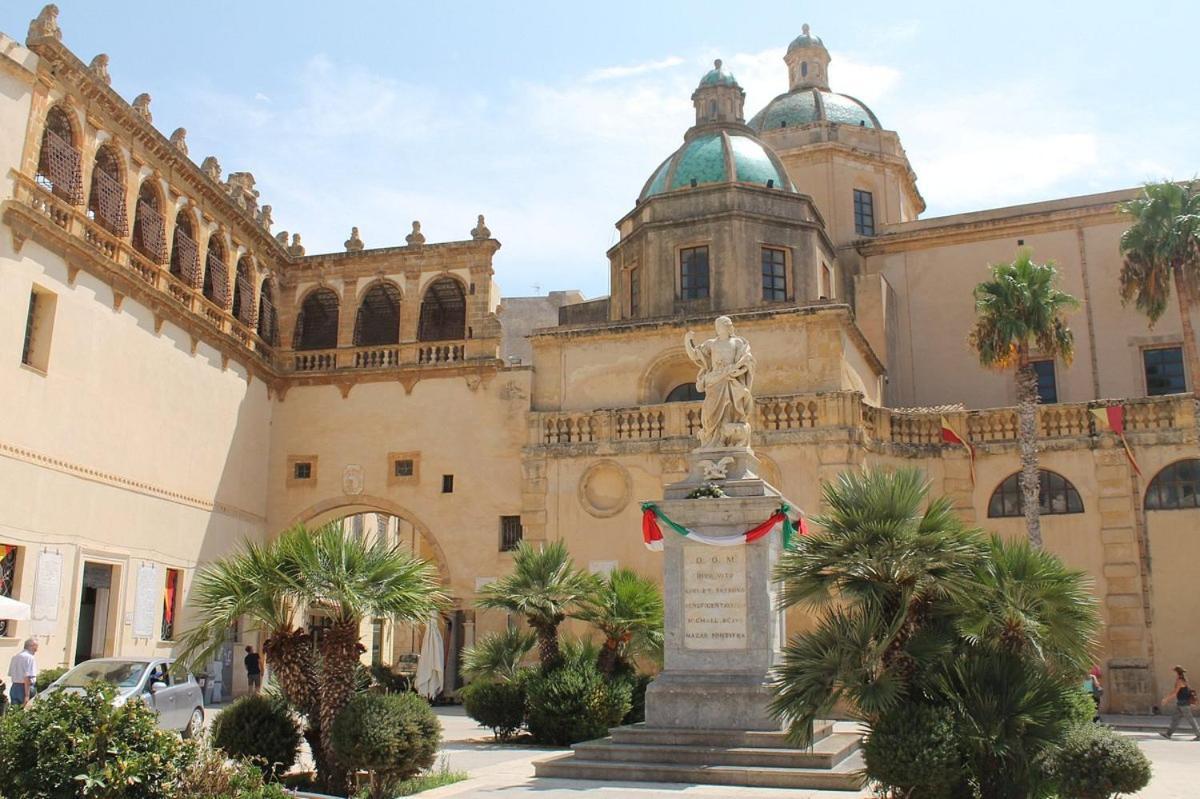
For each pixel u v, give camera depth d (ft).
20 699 69.10
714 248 128.57
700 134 142.00
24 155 88.94
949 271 145.07
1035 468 105.19
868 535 42.39
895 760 38.04
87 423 95.45
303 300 136.05
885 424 115.34
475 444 125.29
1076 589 43.21
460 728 87.04
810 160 156.56
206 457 116.06
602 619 77.46
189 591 111.24
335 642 48.52
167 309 108.37
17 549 86.17
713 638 55.52
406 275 133.28
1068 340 109.09
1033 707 39.27
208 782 37.01
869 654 40.75
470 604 120.78
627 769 50.31
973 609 41.93
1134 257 110.32
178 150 110.93
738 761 50.14
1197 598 106.83
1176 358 133.80
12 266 86.63
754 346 115.34
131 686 67.21
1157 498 110.22
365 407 130.11
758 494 57.57
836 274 147.54
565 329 123.65
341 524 52.16
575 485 117.80
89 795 34.30
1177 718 87.40
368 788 47.16
